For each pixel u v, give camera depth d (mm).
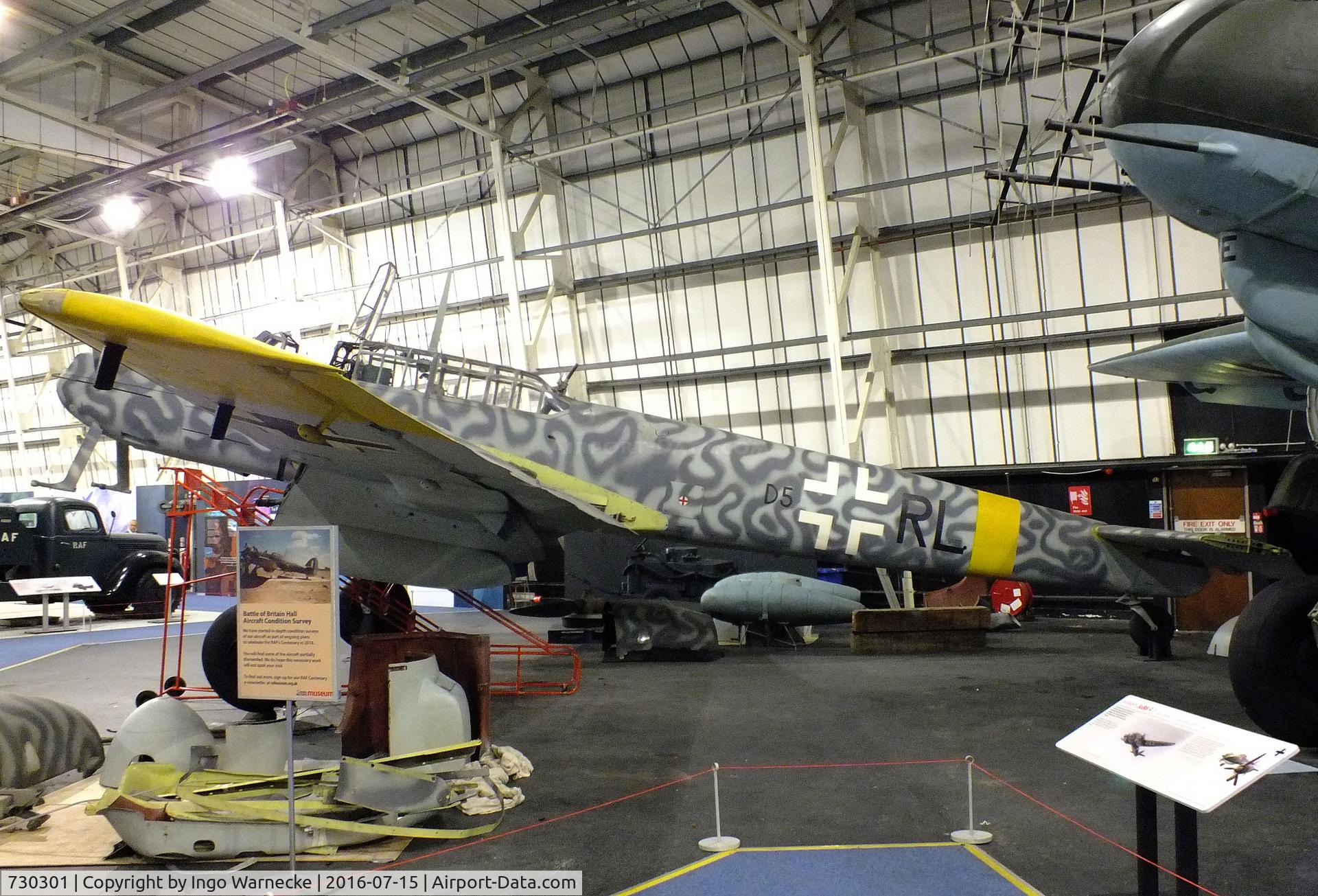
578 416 8688
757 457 9039
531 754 5914
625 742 6227
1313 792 4766
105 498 23156
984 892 3531
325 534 3574
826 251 11789
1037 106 12305
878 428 13836
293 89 15727
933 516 9102
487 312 17062
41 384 24688
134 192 19891
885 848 4043
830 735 6293
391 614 8078
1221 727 2953
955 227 13102
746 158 14359
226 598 20172
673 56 14445
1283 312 4984
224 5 10836
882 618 10242
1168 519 12023
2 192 19141
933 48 12781
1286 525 5918
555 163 15703
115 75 14883
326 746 6266
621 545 8773
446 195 17141
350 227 18266
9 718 4855
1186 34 4762
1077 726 6383
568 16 12758
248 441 7797
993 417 13195
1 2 12570
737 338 14859
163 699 5047
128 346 4648
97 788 5160
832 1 13070
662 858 4000
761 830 4348
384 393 8086
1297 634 5207
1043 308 12719
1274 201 4754
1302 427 11336
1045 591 12961
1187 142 4809
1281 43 4512
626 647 9992
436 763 4863
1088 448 12633
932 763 5504
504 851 4113
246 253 19891
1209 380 7871
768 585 10852
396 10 12719
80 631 14211
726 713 7086
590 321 15992
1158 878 3535
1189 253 11898
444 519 7117
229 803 4062
